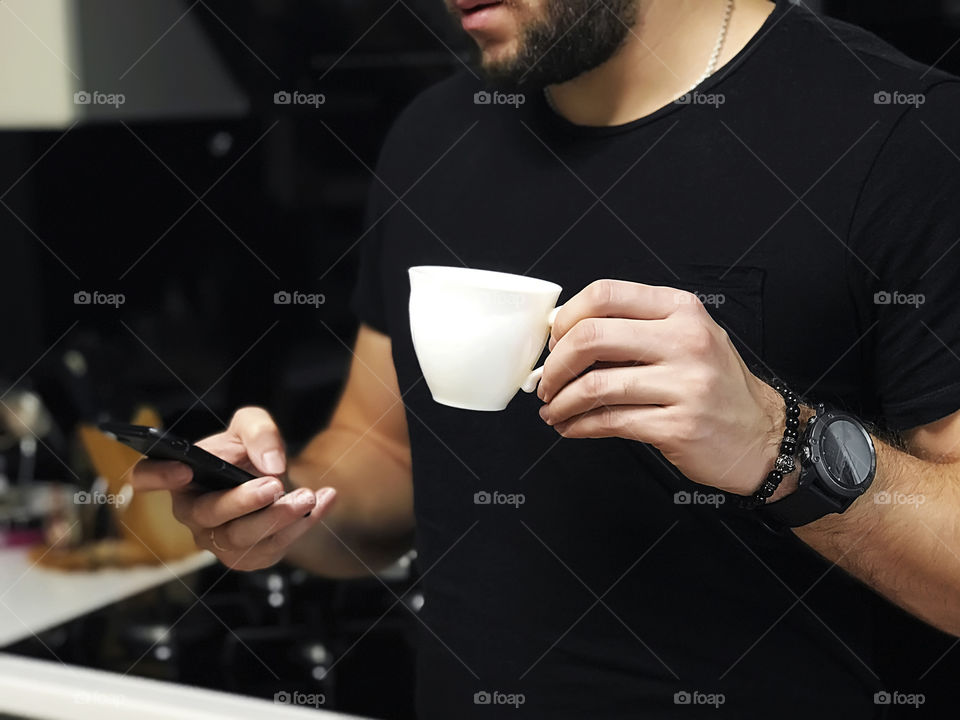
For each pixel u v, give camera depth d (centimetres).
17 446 196
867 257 80
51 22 151
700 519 85
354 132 163
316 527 111
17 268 202
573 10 80
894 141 79
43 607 146
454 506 96
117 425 75
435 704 100
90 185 197
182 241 190
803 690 85
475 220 97
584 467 89
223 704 82
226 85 153
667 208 86
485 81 92
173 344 194
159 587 152
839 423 71
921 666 108
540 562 91
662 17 86
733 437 67
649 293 67
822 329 82
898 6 105
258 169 181
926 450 79
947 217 77
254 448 93
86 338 199
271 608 142
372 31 148
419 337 73
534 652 92
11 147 199
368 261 112
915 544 74
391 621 138
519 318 70
